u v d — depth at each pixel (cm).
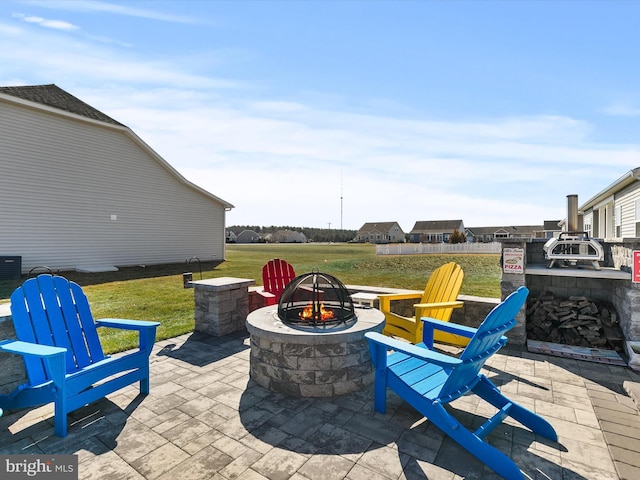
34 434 248
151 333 315
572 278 499
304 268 1440
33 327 277
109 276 1136
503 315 237
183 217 1591
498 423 245
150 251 1456
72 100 1305
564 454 223
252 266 1503
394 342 257
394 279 1075
